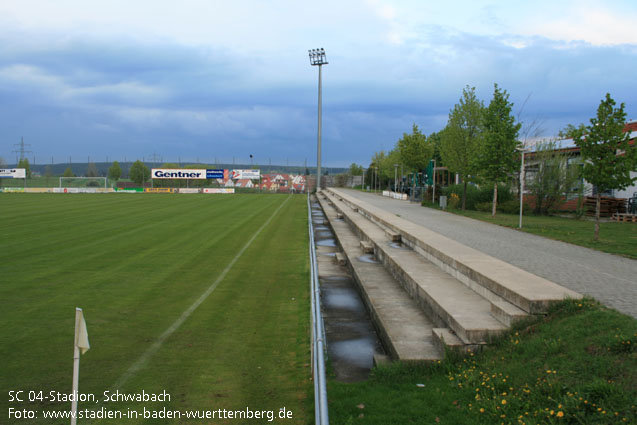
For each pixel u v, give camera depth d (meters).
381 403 5.07
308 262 14.96
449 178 51.41
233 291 11.12
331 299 10.55
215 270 13.52
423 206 35.62
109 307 9.54
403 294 9.64
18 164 102.38
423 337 6.88
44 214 29.41
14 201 41.94
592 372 4.55
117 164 104.94
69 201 42.66
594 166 14.23
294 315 9.22
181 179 74.81
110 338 7.71
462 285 8.66
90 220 26.41
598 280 8.73
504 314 6.23
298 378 6.19
